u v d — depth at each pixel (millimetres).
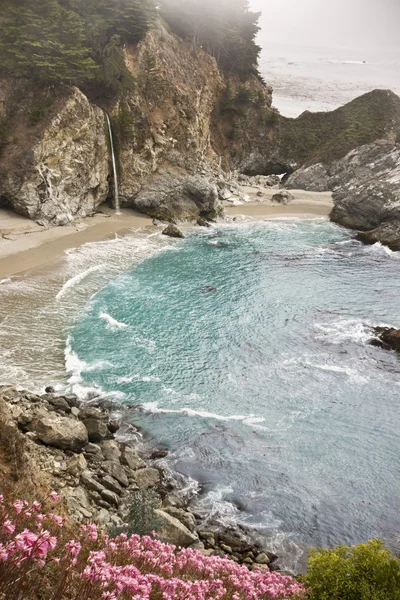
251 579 13953
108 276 54125
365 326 46000
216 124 112938
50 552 11641
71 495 22031
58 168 66250
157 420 31391
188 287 53250
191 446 29328
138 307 47281
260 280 56688
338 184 105438
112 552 12500
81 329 41750
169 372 36844
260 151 117562
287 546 23000
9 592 9156
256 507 25297
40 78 68188
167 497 24766
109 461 26031
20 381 33312
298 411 33375
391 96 118562
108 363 37156
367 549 14414
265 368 38344
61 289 48938
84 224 69188
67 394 32656
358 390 36062
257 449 29531
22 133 65688
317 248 70000
